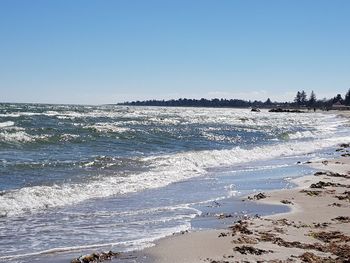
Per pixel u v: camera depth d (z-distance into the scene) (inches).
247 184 810.8
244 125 3085.6
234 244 418.9
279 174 957.2
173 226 493.0
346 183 839.7
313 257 378.6
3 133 1406.3
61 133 1609.3
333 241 435.8
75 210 557.3
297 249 406.0
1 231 457.7
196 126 2738.7
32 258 376.5
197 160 1090.1
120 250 400.8
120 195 661.3
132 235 453.1
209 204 621.9
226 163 1125.7
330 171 1019.3
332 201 651.5
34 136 1366.9
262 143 1792.6
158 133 1871.3
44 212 541.3
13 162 901.8
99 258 373.7
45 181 722.8
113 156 1098.1
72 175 794.2
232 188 762.2
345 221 524.1
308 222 516.4
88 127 1895.9
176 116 4315.9
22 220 502.3
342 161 1219.9
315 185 791.1
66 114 3351.4
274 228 482.9
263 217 540.7
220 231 470.0
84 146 1310.3
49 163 901.2
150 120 3137.3
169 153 1254.3
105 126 2096.5
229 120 3890.3
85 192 657.6
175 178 839.1
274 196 685.3
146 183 764.6
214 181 832.3
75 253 392.5
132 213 551.8
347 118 4741.6
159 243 422.0
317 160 1235.2
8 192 603.5
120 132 1738.4
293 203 634.2
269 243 423.2
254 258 378.9
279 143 1808.6
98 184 722.2
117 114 4084.6
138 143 1480.1
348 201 653.9
